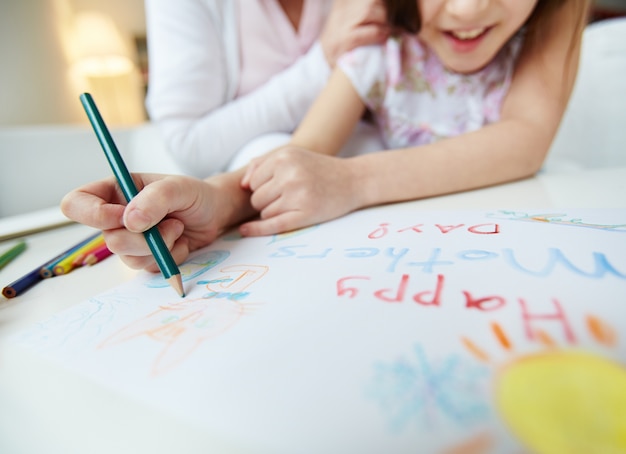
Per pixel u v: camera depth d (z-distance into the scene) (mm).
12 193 712
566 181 393
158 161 854
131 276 279
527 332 145
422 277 199
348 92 506
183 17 593
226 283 231
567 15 458
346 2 561
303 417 118
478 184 393
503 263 203
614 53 789
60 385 152
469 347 140
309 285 208
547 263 197
